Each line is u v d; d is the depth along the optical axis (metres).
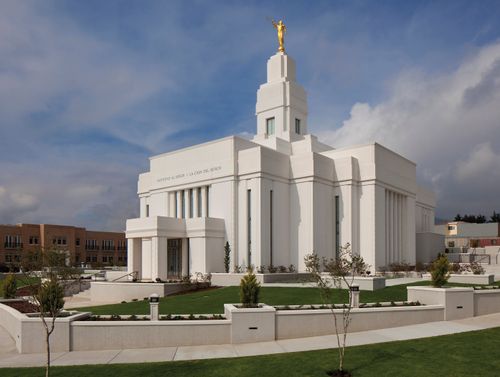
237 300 23.56
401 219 44.53
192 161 40.72
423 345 13.75
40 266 14.35
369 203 38.44
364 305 17.88
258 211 35.28
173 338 14.70
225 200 37.34
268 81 47.25
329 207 38.78
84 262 87.00
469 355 12.51
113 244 93.19
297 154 40.84
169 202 42.59
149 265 37.12
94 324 14.45
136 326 14.59
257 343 14.86
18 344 14.61
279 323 15.42
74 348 14.33
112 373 11.54
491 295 20.17
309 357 12.60
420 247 51.31
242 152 36.97
